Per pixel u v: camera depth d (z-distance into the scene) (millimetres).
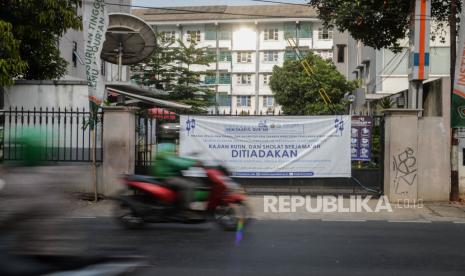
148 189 9039
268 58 70375
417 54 13289
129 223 9133
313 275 6297
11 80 13953
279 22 69688
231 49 70562
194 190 9133
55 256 3984
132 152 13062
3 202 4023
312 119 13180
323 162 13219
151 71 40656
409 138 12633
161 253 7324
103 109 12922
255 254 7340
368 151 13336
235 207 9281
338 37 58594
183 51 42000
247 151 13250
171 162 9258
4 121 13438
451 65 14508
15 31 15055
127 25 19156
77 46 27750
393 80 34156
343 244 8094
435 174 12820
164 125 13789
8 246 3898
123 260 4066
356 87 44688
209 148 13281
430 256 7336
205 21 70312
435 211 11664
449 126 12828
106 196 12812
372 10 17031
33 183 4098
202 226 9523
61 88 16469
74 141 14727
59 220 4215
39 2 14812
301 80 48375
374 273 6422
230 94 70875
